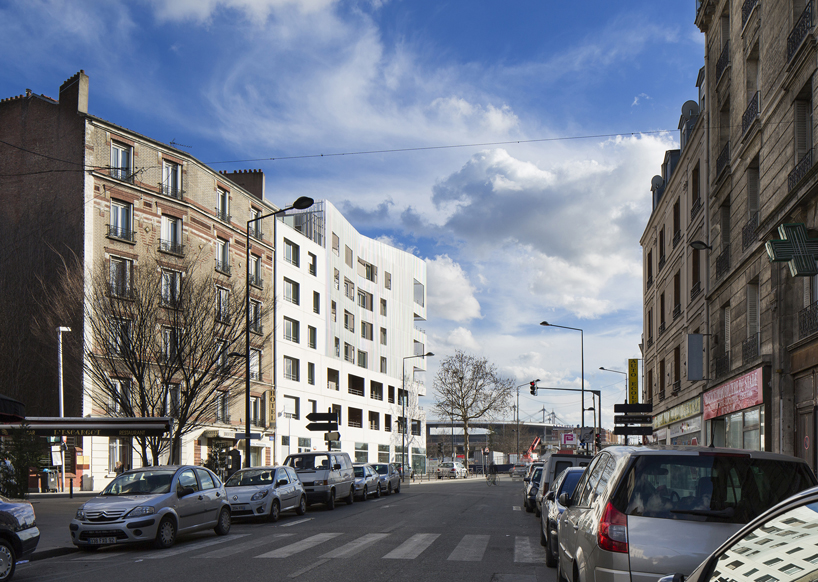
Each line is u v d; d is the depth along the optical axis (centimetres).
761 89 1959
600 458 695
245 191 4634
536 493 2139
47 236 3516
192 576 1021
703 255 2605
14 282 3478
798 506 280
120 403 2769
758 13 2000
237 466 2991
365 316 6569
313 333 5562
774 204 1836
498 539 1460
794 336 1756
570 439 5838
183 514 1462
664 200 3403
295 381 5212
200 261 3497
